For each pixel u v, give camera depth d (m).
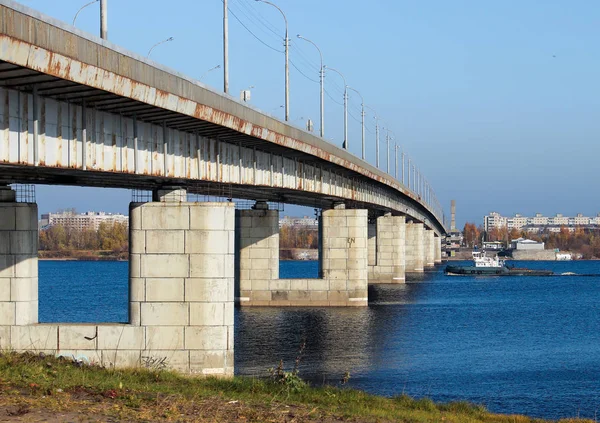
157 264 47.31
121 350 47.38
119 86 35.22
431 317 92.62
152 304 47.34
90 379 37.34
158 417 27.78
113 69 34.69
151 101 38.19
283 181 71.25
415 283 163.38
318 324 81.31
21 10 28.47
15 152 33.06
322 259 100.88
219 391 36.78
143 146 43.53
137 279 47.38
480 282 176.38
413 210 178.88
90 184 52.72
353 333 75.44
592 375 56.78
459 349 68.25
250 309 95.12
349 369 56.62
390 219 153.62
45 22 29.91
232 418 29.09
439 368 58.44
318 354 62.81
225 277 47.47
